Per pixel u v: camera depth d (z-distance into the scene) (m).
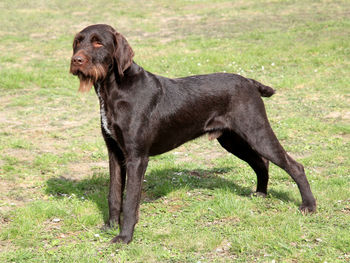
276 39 16.39
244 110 4.68
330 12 20.16
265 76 12.16
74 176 6.27
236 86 4.73
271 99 10.27
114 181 4.47
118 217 4.50
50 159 6.78
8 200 5.32
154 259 3.85
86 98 10.90
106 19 21.81
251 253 3.91
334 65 12.79
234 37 17.39
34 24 21.09
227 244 4.11
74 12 23.58
